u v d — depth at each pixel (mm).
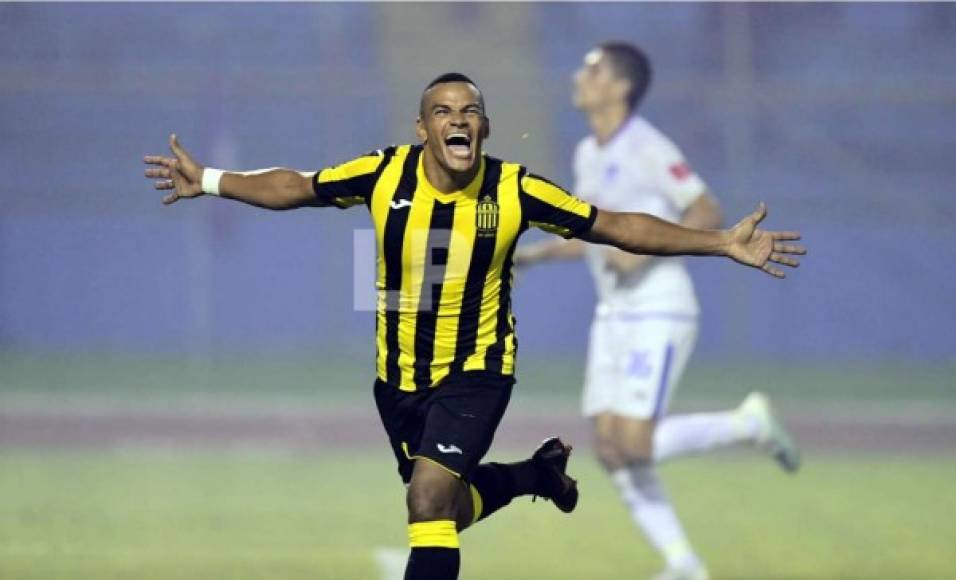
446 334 16062
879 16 79938
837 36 79625
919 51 79625
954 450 43531
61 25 79500
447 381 16172
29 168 77000
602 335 24844
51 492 32875
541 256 27234
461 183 15586
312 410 50312
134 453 41000
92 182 77250
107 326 76250
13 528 27531
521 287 76625
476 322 16094
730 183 76188
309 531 27578
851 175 76875
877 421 49625
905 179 77062
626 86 25750
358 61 80688
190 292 76625
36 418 47906
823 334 76750
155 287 76625
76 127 77250
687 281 24906
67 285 76062
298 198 15992
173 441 43562
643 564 24531
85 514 29516
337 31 79562
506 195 15648
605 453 24297
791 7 79500
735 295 75500
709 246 15852
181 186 16297
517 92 74938
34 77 71875
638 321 24438
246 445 43000
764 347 76625
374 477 36469
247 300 76188
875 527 28938
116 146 77312
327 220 76125
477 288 15945
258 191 16016
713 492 34656
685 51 79312
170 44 79875
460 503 16469
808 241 76938
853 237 77062
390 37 81062
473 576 23172
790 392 58125
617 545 26688
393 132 77062
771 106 76938
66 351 73562
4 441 43156
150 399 52906
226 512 30094
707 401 53469
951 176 77062
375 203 15766
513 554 25516
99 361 68375
